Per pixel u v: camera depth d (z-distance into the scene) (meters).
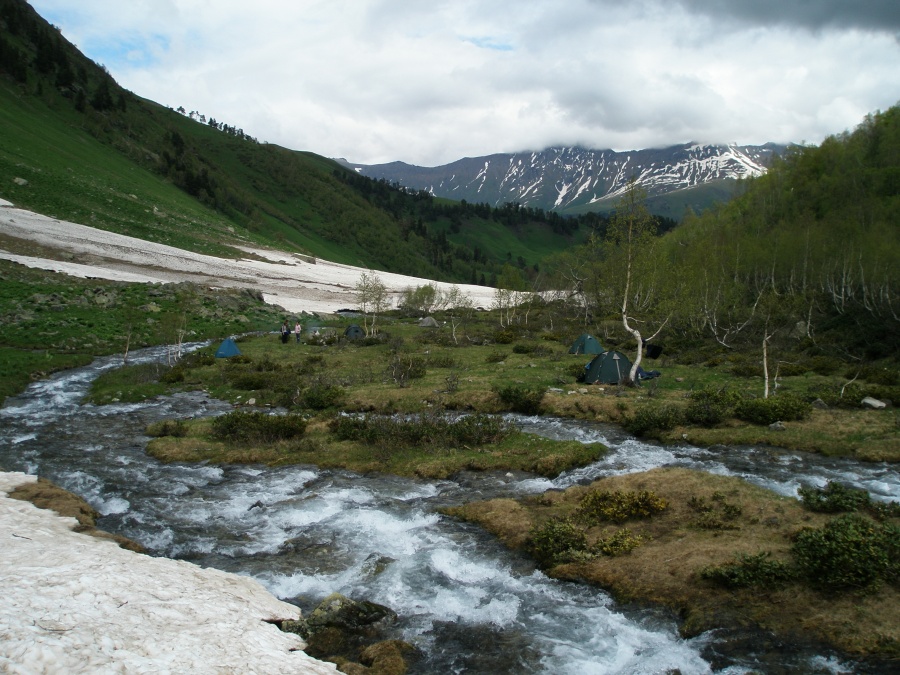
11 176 97.56
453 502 15.31
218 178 183.38
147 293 58.41
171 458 19.53
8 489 14.75
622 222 29.53
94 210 102.06
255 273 96.38
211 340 49.28
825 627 8.86
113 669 6.69
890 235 47.72
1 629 7.13
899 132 67.44
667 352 43.53
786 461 17.61
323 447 20.02
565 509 14.08
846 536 10.06
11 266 61.81
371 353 41.84
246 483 17.11
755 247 56.69
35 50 167.25
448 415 24.20
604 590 10.80
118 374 33.38
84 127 148.25
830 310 49.03
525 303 84.75
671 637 9.30
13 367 33.53
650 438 20.61
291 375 32.66
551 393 25.77
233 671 7.30
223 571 11.29
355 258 195.12
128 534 13.56
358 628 9.68
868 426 19.94
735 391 23.73
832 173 70.50
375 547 12.83
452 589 11.05
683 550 11.42
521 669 8.65
